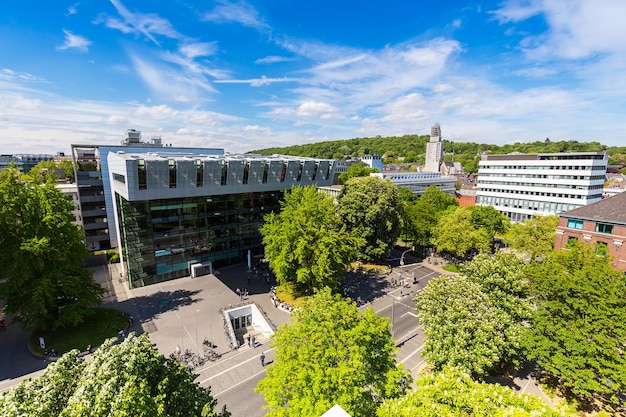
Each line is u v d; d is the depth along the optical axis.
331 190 90.88
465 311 23.33
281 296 43.09
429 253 66.88
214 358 30.73
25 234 33.03
